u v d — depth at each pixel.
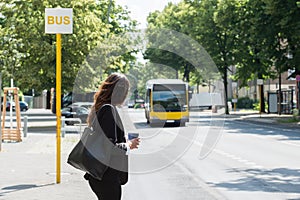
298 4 36.22
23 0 35.03
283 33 42.47
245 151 20.00
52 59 34.38
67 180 12.15
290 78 48.66
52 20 11.70
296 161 16.77
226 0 56.00
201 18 58.81
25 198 9.80
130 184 12.10
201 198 10.27
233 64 57.69
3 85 58.78
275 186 11.88
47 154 18.39
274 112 57.75
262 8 41.22
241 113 61.91
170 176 13.44
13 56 34.72
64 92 35.16
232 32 53.75
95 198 9.80
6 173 13.38
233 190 11.31
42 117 53.53
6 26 35.12
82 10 35.59
